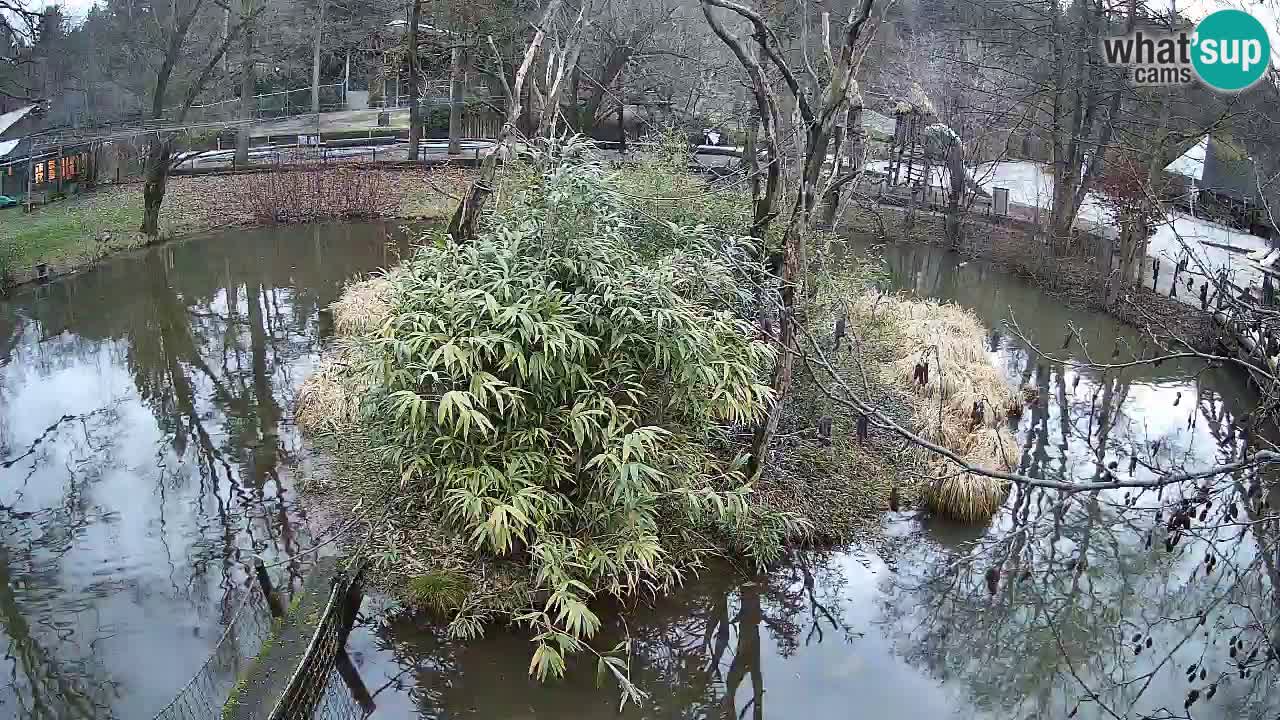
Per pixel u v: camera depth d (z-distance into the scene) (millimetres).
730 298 9430
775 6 14047
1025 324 16562
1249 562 8633
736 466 8898
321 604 7383
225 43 20844
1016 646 7762
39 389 13094
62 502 9859
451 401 6902
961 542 9125
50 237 19828
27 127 24719
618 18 22672
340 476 9906
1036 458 10945
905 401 11531
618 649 7246
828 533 8977
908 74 22531
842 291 12055
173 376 13523
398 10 28141
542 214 7961
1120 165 16578
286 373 13492
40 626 7773
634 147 15539
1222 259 15719
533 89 11617
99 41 27422
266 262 19703
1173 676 7328
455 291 7699
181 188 24219
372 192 23984
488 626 7508
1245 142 16719
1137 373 13977
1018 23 21016
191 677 7109
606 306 7754
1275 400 6520
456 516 7723
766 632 7918
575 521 7973
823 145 8828
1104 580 8594
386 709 6789
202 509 9578
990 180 24375
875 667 7539
